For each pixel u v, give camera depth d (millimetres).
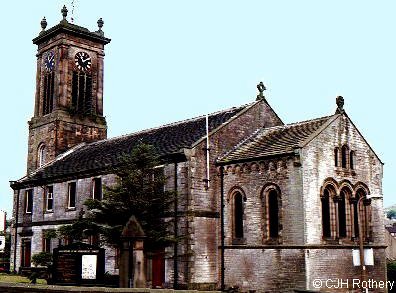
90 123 52375
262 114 37938
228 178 32969
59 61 51625
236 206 32625
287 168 29797
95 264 22484
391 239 63219
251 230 31156
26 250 45812
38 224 44469
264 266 30094
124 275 20969
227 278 31953
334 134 31672
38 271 33344
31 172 50406
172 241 28188
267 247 30047
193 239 31375
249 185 31688
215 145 33938
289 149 29922
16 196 48219
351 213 31922
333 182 30859
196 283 31062
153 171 29250
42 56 54812
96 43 54719
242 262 31297
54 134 49844
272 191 30625
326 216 30453
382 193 34406
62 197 42250
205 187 32688
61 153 49906
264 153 31328
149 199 27812
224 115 37969
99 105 54031
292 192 29297
